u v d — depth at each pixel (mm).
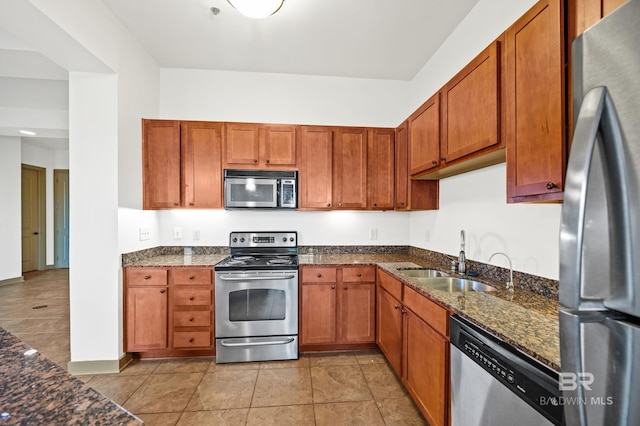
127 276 2309
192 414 1752
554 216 1452
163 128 2619
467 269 2141
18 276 4883
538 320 1144
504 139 1377
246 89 3035
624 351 485
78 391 647
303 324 2482
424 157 2191
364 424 1671
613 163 501
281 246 2973
